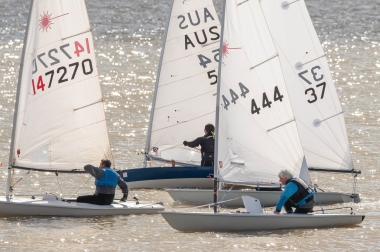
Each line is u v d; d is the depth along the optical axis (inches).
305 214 2460.6
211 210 2753.4
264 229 2442.2
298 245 2293.3
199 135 3331.7
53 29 2755.9
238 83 2497.5
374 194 3043.8
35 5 2741.1
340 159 3095.5
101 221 2571.4
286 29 3085.6
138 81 5964.6
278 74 2529.5
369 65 6934.1
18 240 2336.4
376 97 5241.1
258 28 2511.1
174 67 3302.2
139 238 2365.9
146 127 4308.6
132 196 2901.1
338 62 7130.9
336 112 3097.9
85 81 2810.0
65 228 2479.1
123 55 7544.3
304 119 3100.4
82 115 2807.6
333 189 3117.6
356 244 2311.8
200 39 3299.7
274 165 2529.5
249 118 2508.6
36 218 2605.8
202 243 2306.8
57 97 2773.1
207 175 3171.8
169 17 3284.9
